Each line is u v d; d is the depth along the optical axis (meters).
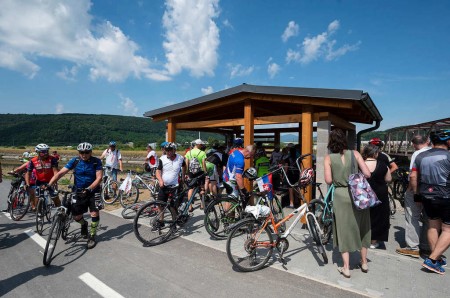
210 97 6.75
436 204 3.33
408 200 3.99
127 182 7.28
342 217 3.25
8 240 4.75
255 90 5.88
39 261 3.86
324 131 5.67
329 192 4.45
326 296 2.90
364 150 4.11
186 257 3.95
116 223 5.72
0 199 8.62
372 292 2.97
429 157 3.41
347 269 3.30
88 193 4.41
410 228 3.97
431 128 13.26
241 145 5.00
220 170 7.89
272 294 2.95
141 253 4.11
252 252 3.54
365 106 5.50
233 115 8.93
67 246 4.42
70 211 4.48
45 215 5.65
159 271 3.52
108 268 3.62
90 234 4.40
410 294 2.94
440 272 3.38
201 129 10.26
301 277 3.32
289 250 4.14
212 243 4.50
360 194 3.10
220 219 4.89
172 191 4.76
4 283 3.25
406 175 6.79
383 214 4.07
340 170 3.27
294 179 6.44
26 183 5.95
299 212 3.89
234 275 3.39
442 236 3.33
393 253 4.04
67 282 3.26
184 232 5.08
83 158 4.42
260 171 6.28
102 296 2.96
